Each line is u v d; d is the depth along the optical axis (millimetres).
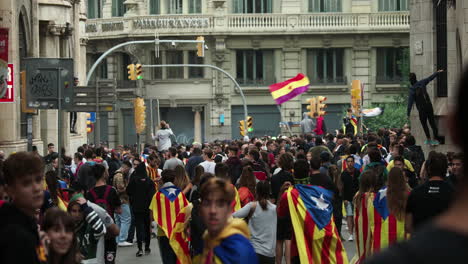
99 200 13797
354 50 60375
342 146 23375
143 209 17203
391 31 59438
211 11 60281
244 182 13117
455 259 2002
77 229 9961
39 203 5355
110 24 60281
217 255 5531
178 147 27859
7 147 24922
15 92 25469
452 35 24781
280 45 60531
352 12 60062
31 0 29156
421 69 26641
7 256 4520
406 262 2025
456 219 2068
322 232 11586
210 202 5609
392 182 10852
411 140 19562
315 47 60438
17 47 25688
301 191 11695
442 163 9023
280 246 12484
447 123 2131
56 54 34281
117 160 23125
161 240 13773
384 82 60469
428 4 26297
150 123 32906
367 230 11328
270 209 11422
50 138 34312
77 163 21812
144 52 60531
